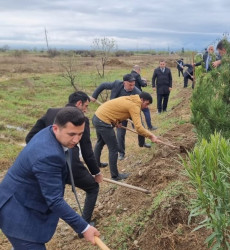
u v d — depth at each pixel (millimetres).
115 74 27234
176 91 17625
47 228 2949
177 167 5117
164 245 3475
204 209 2676
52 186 2705
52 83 21203
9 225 2842
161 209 3752
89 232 2875
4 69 29875
